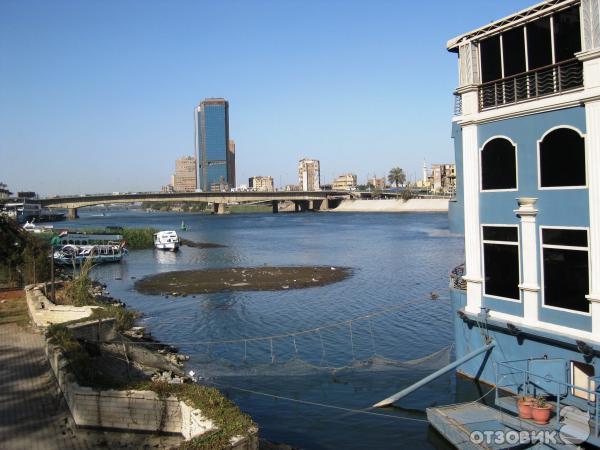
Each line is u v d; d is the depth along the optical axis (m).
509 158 17.11
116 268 64.31
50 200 172.50
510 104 16.83
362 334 29.70
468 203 18.38
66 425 13.88
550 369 15.74
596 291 14.73
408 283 47.62
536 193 16.27
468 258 18.52
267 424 18.19
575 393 15.53
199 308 38.38
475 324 18.61
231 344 28.50
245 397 20.67
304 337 29.53
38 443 12.88
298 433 17.45
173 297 43.31
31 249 40.00
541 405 14.38
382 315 34.34
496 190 17.55
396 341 28.14
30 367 17.72
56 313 23.45
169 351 26.73
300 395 20.73
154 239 92.50
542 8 15.95
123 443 13.19
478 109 18.02
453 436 15.07
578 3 15.06
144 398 13.73
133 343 22.69
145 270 61.97
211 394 13.76
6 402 14.98
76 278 35.56
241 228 134.62
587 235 15.02
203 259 71.75
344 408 19.27
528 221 16.44
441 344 27.39
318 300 40.25
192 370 23.78
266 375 23.11
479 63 18.11
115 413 13.74
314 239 99.06
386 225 134.75
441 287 45.03
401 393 17.98
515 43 16.92
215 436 11.16
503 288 17.52
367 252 75.12
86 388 14.00
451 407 16.61
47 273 38.94
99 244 75.50
